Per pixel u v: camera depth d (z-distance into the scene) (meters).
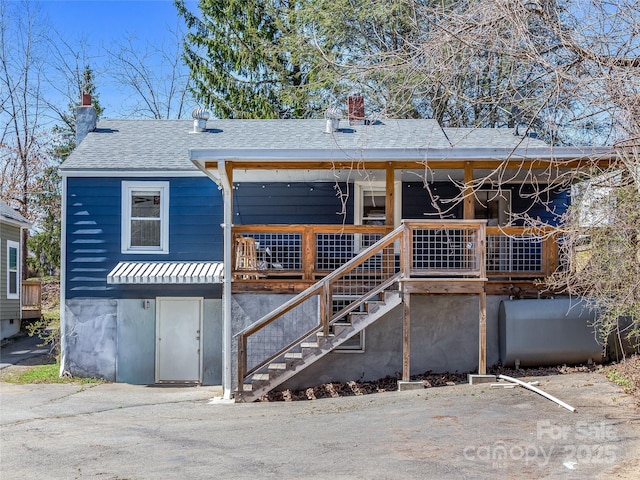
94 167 17.89
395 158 13.99
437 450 8.49
